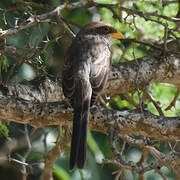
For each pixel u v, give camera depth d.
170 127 8.84
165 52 10.47
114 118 8.84
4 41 9.39
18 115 8.88
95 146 12.05
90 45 9.92
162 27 12.38
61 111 8.90
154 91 12.29
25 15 11.32
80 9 12.93
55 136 12.22
